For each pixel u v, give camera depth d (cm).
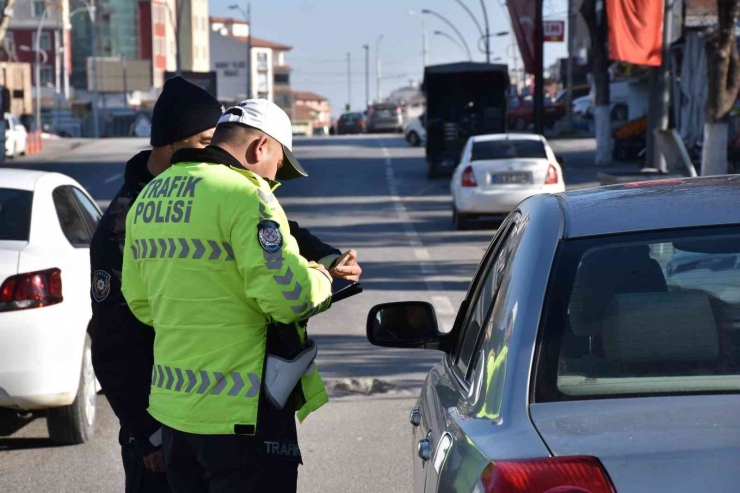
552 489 248
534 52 3772
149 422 432
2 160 4519
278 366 380
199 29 14525
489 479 261
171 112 441
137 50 12506
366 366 1062
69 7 12262
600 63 3712
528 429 273
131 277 408
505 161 2238
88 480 723
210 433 377
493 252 437
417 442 428
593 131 6169
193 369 379
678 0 3084
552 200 369
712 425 257
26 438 835
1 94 4753
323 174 3794
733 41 2261
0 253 760
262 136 400
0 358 742
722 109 2255
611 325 302
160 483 451
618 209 341
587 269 317
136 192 444
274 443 382
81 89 12375
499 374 302
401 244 2100
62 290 771
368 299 1487
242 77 15362
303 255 429
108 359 432
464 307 463
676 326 301
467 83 3944
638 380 290
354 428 844
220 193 377
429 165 3566
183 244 379
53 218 821
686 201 343
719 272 312
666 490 242
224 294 377
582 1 3716
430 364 1067
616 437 259
